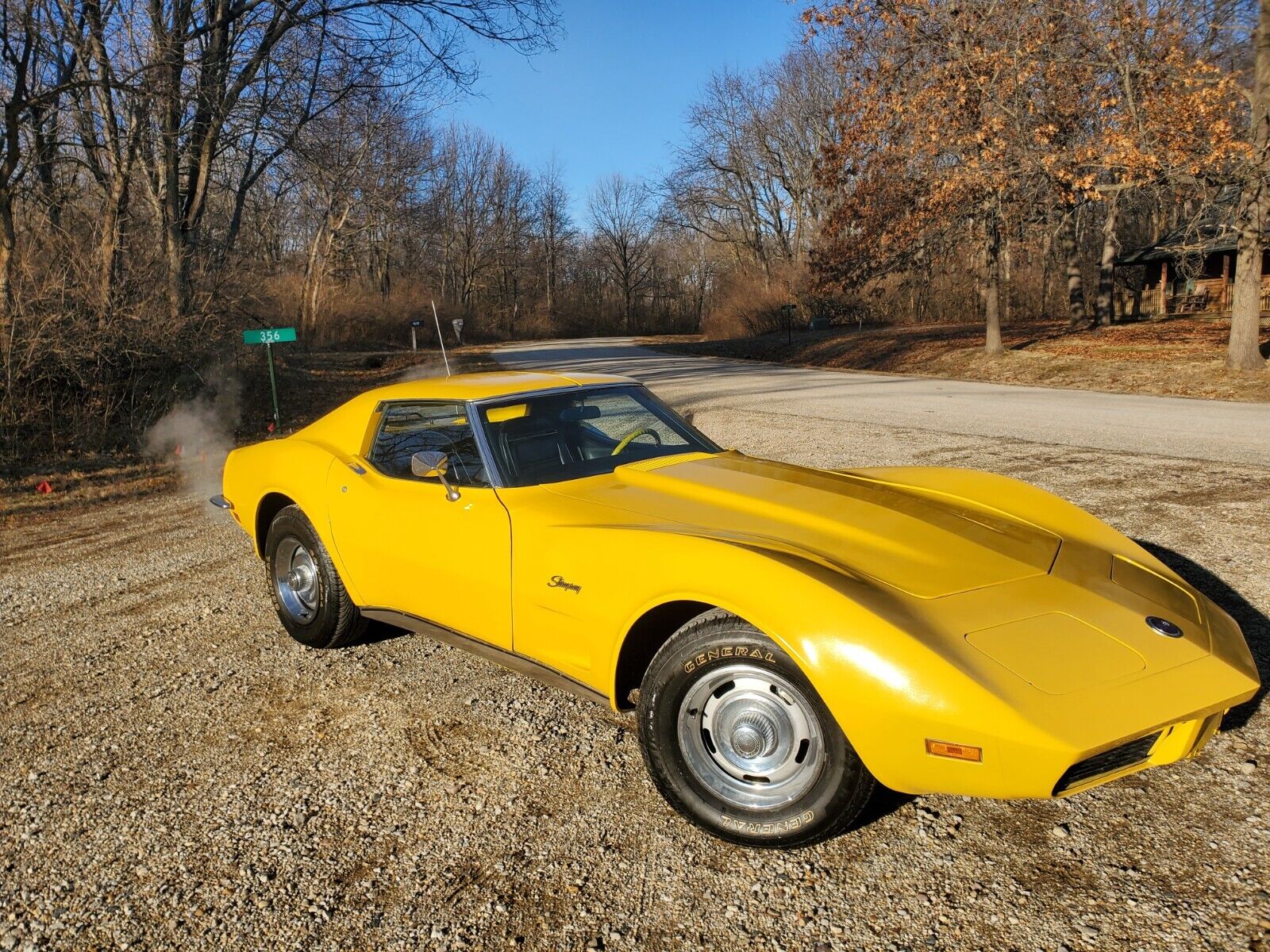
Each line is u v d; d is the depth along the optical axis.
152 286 15.49
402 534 3.89
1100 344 25.19
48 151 15.43
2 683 4.53
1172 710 2.39
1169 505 6.75
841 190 28.14
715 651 2.74
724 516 3.24
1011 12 20.30
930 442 11.02
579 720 3.74
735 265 67.19
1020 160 20.64
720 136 59.78
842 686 2.46
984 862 2.66
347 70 19.00
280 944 2.48
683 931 2.45
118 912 2.64
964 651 2.46
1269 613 4.40
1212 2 17.52
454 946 2.43
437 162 56.62
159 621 5.39
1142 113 18.28
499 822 3.01
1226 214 19.47
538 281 88.94
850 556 2.89
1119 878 2.55
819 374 27.02
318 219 40.06
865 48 23.97
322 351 40.34
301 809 3.15
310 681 4.28
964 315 45.59
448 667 4.38
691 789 2.85
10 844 3.03
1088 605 2.74
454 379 4.43
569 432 3.98
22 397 13.24
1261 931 2.30
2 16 13.50
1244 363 18.17
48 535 8.47
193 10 16.95
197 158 18.03
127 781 3.42
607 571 3.02
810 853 2.76
